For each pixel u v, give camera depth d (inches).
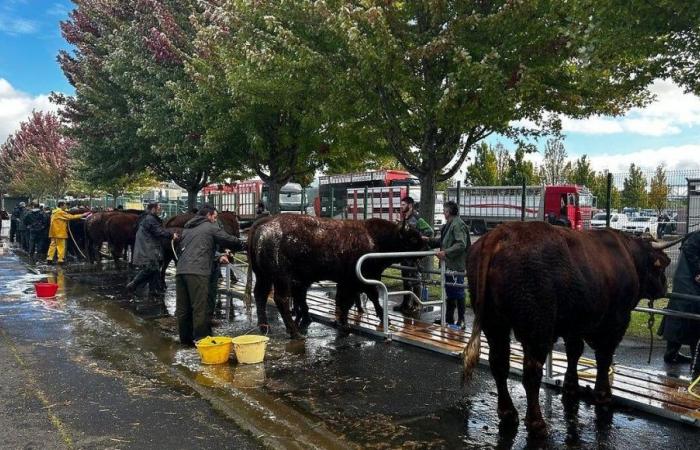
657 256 232.8
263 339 283.4
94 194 1840.6
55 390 241.6
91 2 866.1
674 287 261.9
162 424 204.2
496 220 1465.3
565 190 1344.7
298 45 417.1
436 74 415.8
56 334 344.5
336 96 423.8
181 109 598.2
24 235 952.9
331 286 518.9
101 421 206.8
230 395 234.1
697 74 325.7
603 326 214.8
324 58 417.7
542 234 187.5
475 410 216.5
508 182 1936.5
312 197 1413.6
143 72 714.2
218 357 281.0
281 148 614.9
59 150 1941.4
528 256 181.5
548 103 408.2
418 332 330.0
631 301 216.1
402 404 223.6
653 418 206.4
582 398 227.8
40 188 2139.5
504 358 200.2
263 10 453.4
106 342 325.1
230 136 600.4
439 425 202.2
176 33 671.1
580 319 193.9
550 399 227.1
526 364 184.9
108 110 816.3
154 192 1806.1
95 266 711.7
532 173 1945.1
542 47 374.0
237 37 509.0
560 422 203.3
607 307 205.2
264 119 565.3
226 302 452.4
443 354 290.8
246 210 1241.4
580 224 1354.6
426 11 399.2
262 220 336.2
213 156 662.5
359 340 326.3
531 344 182.1
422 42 402.9
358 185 1347.2
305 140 573.9
